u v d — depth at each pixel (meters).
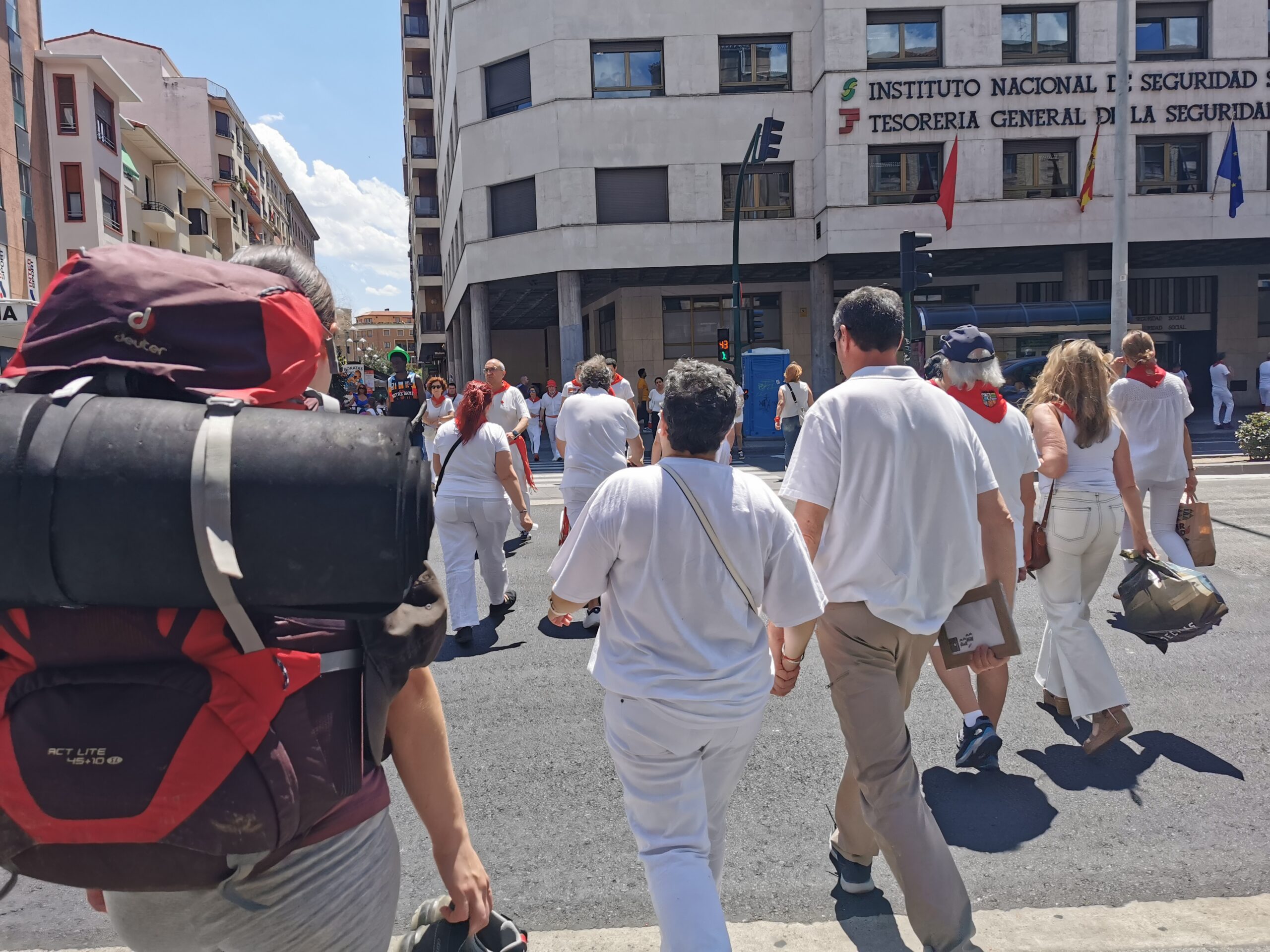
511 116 26.41
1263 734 3.93
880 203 25.05
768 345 30.06
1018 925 2.61
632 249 25.94
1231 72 24.73
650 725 2.08
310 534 1.03
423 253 56.19
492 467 5.66
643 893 2.83
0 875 2.95
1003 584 2.61
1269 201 24.97
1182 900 2.73
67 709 1.06
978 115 24.70
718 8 25.59
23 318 16.88
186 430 1.05
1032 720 4.15
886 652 2.42
